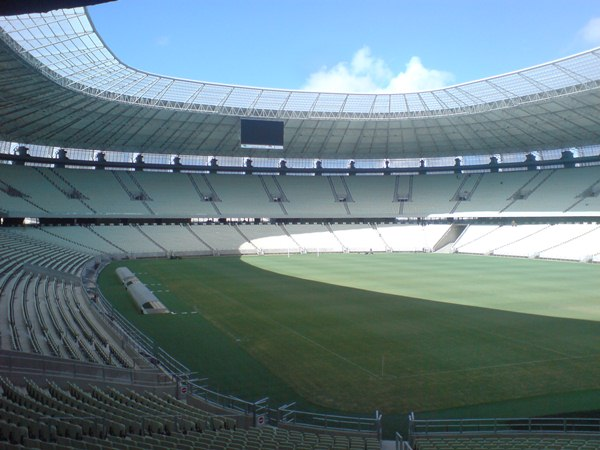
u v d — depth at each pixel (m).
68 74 49.50
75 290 38.97
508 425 16.52
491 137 78.19
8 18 35.75
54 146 71.44
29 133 65.88
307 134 79.62
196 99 63.34
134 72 53.22
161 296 39.72
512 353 24.33
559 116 65.56
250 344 26.36
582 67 51.41
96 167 82.94
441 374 21.66
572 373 21.59
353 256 75.94
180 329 29.42
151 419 13.49
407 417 17.77
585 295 39.91
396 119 71.69
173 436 12.80
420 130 77.88
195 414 15.76
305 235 84.81
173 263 64.31
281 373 22.02
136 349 23.80
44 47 41.75
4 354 15.48
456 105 66.88
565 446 13.52
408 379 21.14
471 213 83.69
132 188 82.25
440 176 93.50
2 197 68.06
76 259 55.69
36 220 73.88
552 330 28.52
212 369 22.53
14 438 10.27
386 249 83.69
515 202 81.94
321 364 23.11
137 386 17.98
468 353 24.39
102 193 78.75
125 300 38.31
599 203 74.06
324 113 70.50
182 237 78.56
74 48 43.31
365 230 87.94
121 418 13.03
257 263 64.75
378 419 15.89
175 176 87.75
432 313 33.22
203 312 33.88
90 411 13.36
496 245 78.75
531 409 18.19
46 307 28.88
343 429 16.44
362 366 22.77
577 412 17.77
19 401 13.54
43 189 74.00
